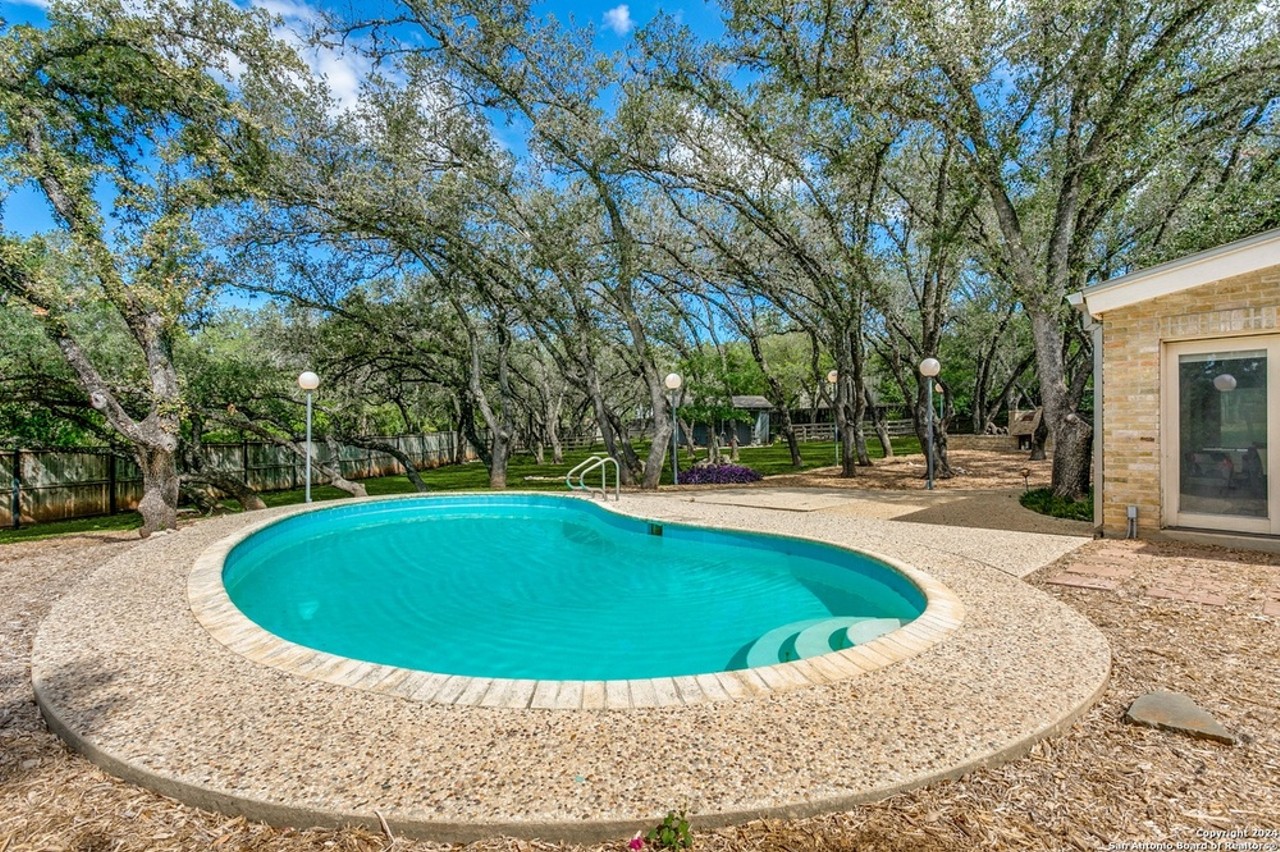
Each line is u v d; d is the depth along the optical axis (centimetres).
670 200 1409
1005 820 203
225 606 455
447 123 1314
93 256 812
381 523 1072
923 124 1092
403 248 1411
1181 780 223
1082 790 219
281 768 232
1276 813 203
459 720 270
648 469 1421
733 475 1528
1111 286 652
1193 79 830
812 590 641
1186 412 632
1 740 274
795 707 277
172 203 912
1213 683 306
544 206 1392
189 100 945
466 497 1182
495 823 199
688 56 1153
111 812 219
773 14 1009
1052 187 1030
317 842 201
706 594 637
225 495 1527
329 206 1261
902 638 365
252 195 1063
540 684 306
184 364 1293
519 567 772
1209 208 906
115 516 1336
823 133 1117
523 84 1262
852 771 224
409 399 2661
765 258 1454
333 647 505
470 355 1612
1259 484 596
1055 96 955
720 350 1917
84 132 940
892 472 1599
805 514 903
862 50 963
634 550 848
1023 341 2397
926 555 594
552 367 2977
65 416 1145
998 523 794
